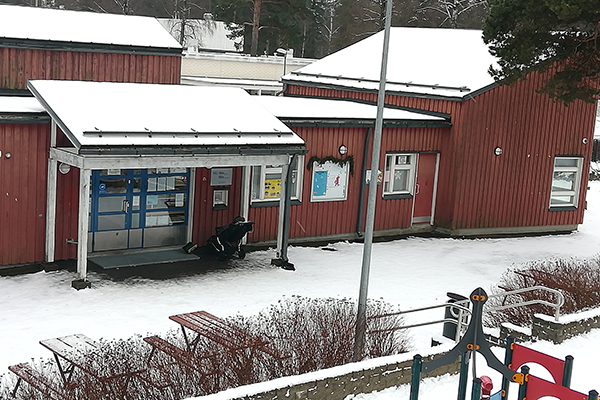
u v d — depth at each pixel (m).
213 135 15.46
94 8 52.94
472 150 21.56
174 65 21.11
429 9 49.22
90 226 16.17
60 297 13.66
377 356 10.67
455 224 21.70
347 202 20.05
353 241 20.12
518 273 14.76
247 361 9.31
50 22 19.64
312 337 10.21
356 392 9.41
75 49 19.23
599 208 28.91
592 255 20.73
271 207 18.77
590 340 12.11
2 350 11.09
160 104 16.02
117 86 16.33
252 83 34.41
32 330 11.98
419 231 21.91
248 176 17.75
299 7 47.97
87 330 12.09
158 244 17.27
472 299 8.62
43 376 9.05
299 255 18.14
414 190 21.50
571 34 18.14
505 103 21.86
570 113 23.28
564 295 13.24
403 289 15.88
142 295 14.09
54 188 15.26
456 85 21.73
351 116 19.52
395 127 20.48
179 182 17.31
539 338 11.99
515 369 9.16
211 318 10.88
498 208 22.48
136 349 9.74
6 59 18.30
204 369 9.17
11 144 14.80
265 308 13.79
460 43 24.78
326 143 19.25
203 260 16.88
